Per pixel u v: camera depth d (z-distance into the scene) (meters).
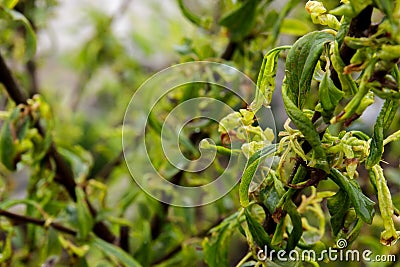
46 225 0.99
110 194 1.46
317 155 0.70
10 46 1.40
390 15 0.65
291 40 1.23
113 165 1.36
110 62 1.76
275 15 1.01
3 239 1.22
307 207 0.85
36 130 0.98
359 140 0.72
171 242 1.16
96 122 1.84
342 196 0.74
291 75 0.70
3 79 0.96
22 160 1.00
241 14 0.98
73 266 1.01
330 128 0.76
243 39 1.01
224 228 0.86
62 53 1.82
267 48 0.98
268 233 0.77
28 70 1.49
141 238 1.13
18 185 1.52
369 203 0.72
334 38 0.69
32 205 1.01
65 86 2.04
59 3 1.46
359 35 0.67
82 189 1.05
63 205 1.09
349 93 0.68
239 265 0.80
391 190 1.17
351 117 0.68
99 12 1.73
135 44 1.74
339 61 0.68
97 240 0.98
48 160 1.01
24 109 0.97
